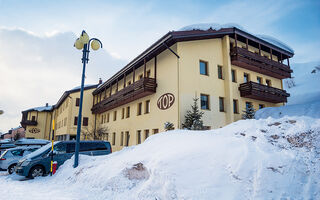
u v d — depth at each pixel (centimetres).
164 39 1379
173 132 750
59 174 825
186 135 667
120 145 2005
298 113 907
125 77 1994
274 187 359
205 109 1403
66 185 679
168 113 1366
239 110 1573
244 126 647
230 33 1565
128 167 562
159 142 658
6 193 592
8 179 864
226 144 513
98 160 818
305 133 485
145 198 424
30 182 776
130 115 1875
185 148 534
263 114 1169
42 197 541
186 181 410
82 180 656
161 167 464
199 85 1411
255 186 368
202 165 448
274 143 493
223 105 1527
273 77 1975
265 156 436
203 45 1512
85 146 1045
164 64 1497
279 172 388
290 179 370
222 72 1580
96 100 2866
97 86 2972
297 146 459
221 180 396
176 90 1327
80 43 988
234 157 450
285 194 343
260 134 550
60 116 3412
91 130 2653
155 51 1520
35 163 879
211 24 1470
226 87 1529
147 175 498
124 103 1986
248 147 480
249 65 1634
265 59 1714
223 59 1592
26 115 4088
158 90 1518
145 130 1631
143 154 600
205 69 1511
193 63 1427
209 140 562
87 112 2828
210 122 1400
